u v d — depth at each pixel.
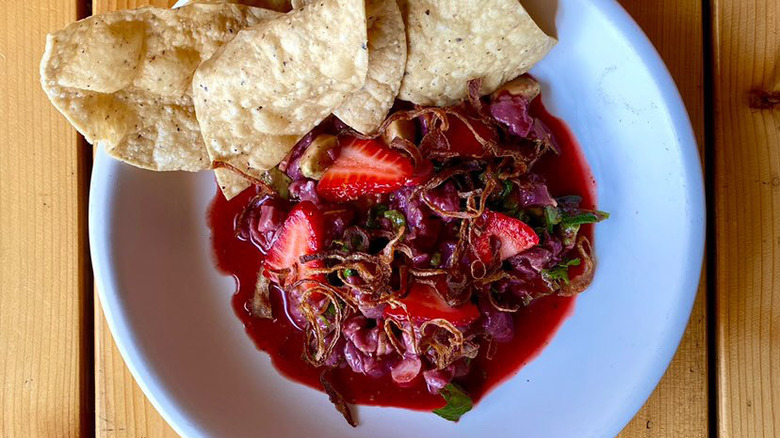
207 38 0.28
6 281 0.34
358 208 0.32
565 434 0.31
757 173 0.32
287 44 0.27
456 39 0.28
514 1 0.28
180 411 0.31
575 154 0.32
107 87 0.27
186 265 0.33
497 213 0.31
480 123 0.31
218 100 0.28
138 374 0.31
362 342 0.32
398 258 0.31
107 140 0.29
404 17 0.28
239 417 0.33
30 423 0.34
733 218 0.32
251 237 0.34
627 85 0.30
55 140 0.34
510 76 0.31
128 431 0.33
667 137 0.29
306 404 0.33
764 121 0.31
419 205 0.31
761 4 0.31
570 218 0.32
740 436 0.32
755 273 0.32
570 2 0.29
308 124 0.30
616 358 0.31
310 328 0.33
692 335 0.32
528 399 0.32
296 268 0.32
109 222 0.31
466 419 0.33
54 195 0.34
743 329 0.32
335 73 0.27
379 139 0.31
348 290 0.31
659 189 0.30
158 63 0.28
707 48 0.32
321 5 0.26
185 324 0.33
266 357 0.34
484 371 0.33
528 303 0.33
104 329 0.33
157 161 0.30
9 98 0.34
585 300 0.32
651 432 0.32
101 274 0.31
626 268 0.31
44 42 0.34
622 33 0.29
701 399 0.32
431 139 0.30
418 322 0.30
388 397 0.33
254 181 0.31
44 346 0.34
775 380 0.31
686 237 0.29
